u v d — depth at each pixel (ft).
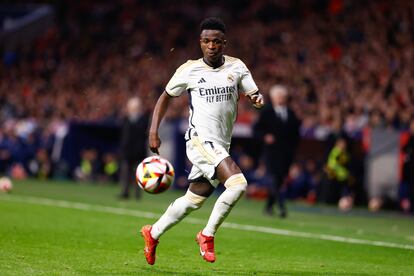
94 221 67.62
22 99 174.29
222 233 61.98
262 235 61.57
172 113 129.08
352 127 107.24
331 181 101.91
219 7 195.31
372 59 133.59
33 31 222.07
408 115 107.04
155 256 44.52
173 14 199.31
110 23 209.26
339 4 163.63
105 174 142.20
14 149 147.43
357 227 73.67
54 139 144.25
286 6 176.96
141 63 175.32
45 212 74.33
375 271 44.04
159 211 81.10
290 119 79.82
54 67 193.26
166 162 41.78
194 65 41.11
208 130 40.50
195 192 40.93
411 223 80.79
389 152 99.14
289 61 149.18
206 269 42.86
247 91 41.19
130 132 96.27
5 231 56.70
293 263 46.44
